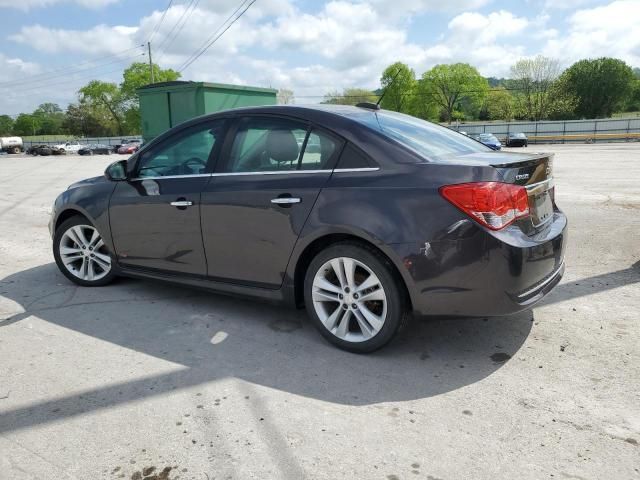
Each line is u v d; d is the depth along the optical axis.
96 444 2.40
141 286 4.72
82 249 4.69
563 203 8.77
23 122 131.25
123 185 4.30
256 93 10.28
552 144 47.75
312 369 3.09
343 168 3.23
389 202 3.00
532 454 2.26
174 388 2.89
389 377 2.97
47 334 3.68
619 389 2.78
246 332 3.66
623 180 12.39
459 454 2.27
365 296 3.17
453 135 3.91
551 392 2.77
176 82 9.48
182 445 2.38
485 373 2.99
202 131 3.92
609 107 80.12
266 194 3.44
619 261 5.14
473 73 84.12
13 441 2.44
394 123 3.61
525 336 3.47
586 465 2.18
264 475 2.16
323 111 3.47
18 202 11.25
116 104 105.06
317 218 3.21
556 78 70.31
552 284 3.20
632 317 3.73
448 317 2.98
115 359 3.27
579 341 3.37
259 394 2.81
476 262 2.82
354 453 2.29
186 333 3.66
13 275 5.20
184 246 3.92
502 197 2.82
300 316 3.94
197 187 3.80
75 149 67.31
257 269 3.57
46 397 2.82
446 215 2.86
